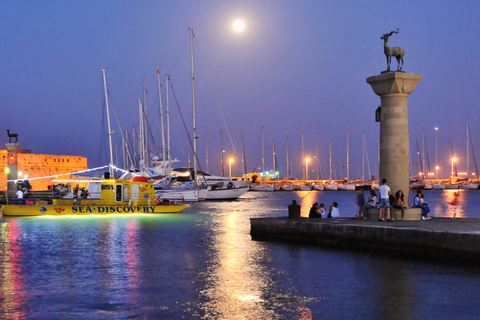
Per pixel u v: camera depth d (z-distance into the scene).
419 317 12.67
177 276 17.62
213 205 67.44
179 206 47.66
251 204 74.12
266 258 20.86
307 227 24.44
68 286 16.19
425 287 15.44
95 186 44.53
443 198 101.81
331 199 103.81
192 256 22.02
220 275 17.70
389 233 20.78
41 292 15.41
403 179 24.45
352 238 22.28
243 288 15.73
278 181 161.88
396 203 23.83
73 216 43.66
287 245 24.27
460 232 18.56
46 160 133.25
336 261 19.75
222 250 23.58
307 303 13.97
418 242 19.73
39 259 21.56
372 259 19.91
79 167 142.88
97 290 15.62
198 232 32.03
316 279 16.81
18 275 18.02
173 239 28.34
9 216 43.06
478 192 137.00
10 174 45.34
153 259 21.33
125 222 39.06
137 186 45.69
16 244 26.36
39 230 33.12
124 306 13.82
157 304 13.98
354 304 13.80
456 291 14.94
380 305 13.67
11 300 14.48
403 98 24.47
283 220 25.89
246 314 13.00
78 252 23.53
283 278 17.06
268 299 14.41
